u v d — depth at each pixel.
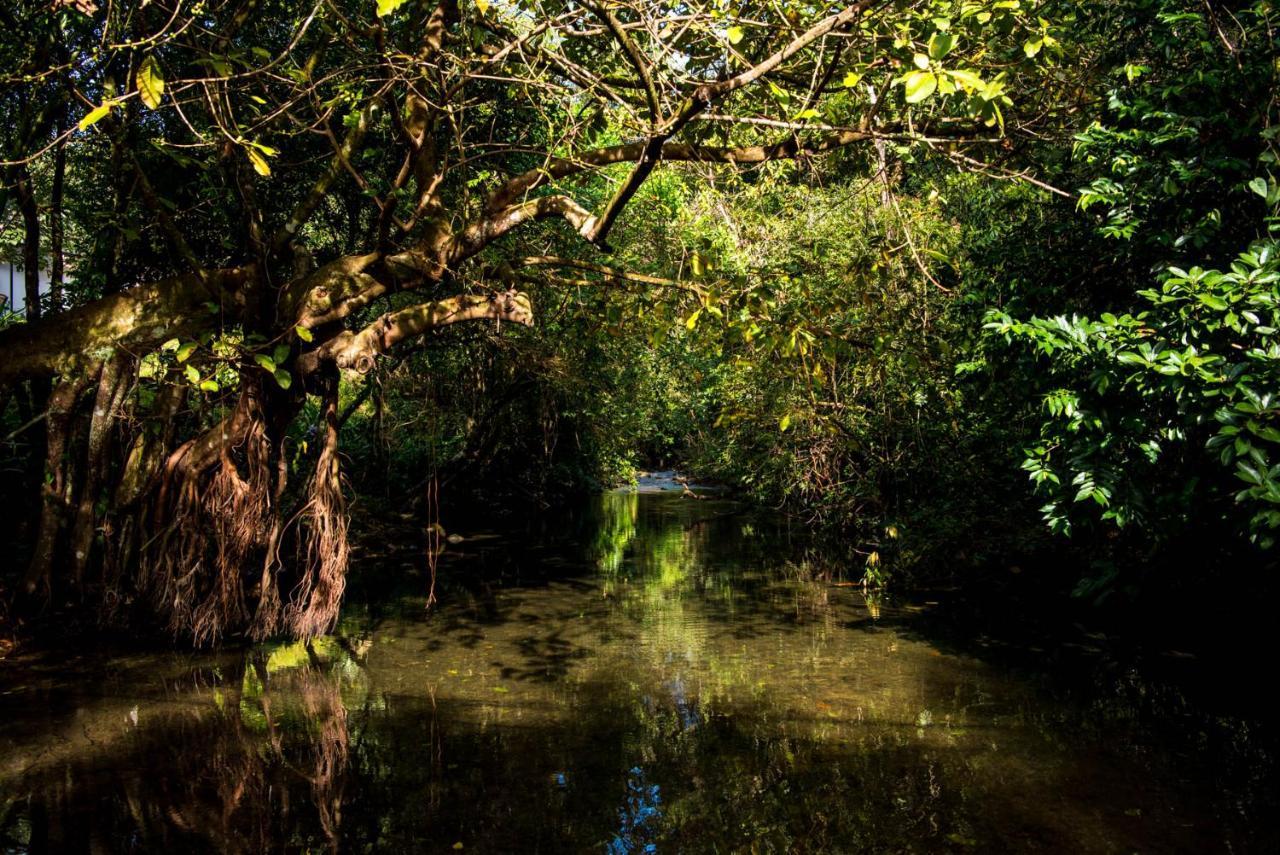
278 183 9.79
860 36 5.02
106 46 5.76
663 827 4.04
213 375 6.37
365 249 8.77
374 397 13.65
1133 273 5.78
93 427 7.04
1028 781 4.56
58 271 9.49
